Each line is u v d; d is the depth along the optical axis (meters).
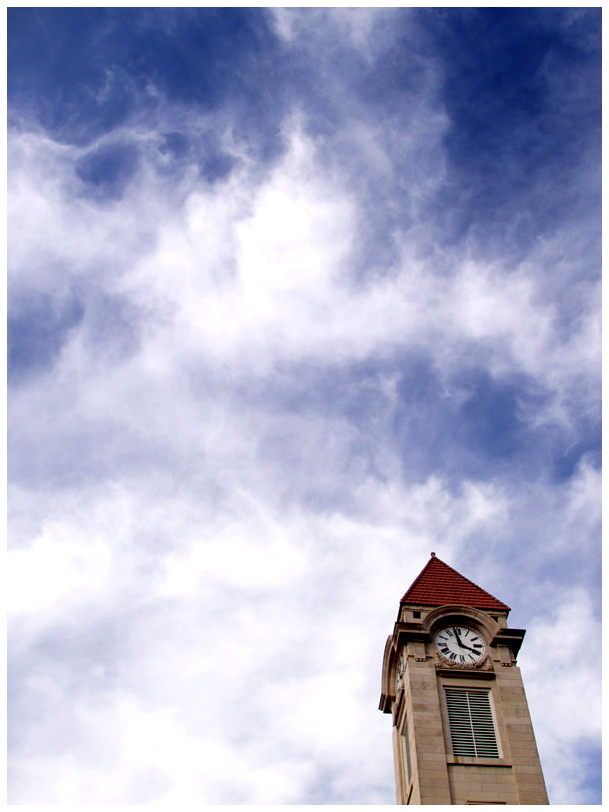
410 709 59.19
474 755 57.09
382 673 67.38
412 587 68.12
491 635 63.31
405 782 60.94
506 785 55.50
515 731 58.12
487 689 60.69
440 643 63.03
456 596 67.06
